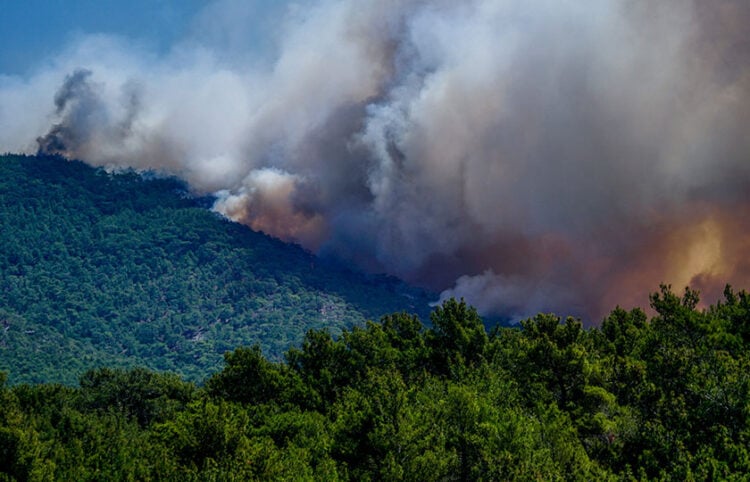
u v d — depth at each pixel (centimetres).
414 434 4403
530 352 6241
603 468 4150
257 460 4362
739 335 5909
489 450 4150
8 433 5075
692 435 3978
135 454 6431
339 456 4781
